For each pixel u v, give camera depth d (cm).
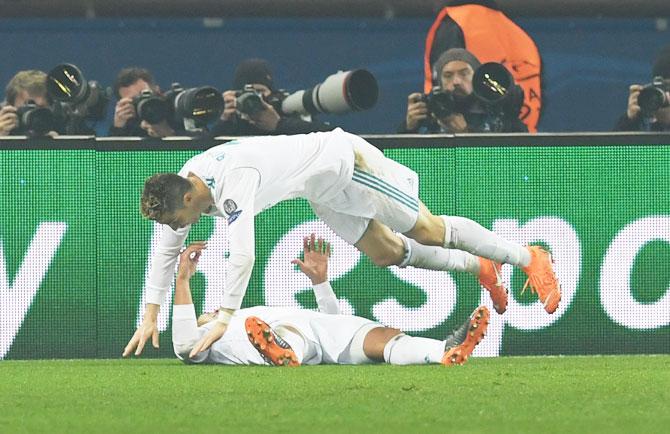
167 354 2198
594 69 3161
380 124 3127
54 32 3089
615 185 2194
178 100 2292
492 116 2344
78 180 2186
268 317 1966
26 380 1752
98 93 2338
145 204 1784
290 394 1520
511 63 2631
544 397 1476
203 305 2188
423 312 2194
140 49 3120
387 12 3098
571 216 2194
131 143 2181
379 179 1888
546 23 3153
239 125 2392
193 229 2188
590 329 2198
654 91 2386
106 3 3042
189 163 1830
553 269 2084
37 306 2189
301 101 2362
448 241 1981
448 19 2630
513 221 2189
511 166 2188
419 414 1323
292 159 1820
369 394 1511
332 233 2189
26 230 2183
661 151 2194
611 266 2195
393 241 2011
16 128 2292
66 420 1308
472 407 1380
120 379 1752
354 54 3147
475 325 1903
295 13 3084
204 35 3134
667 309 2202
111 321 2194
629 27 3153
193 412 1359
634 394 1511
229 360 1986
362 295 2194
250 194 1780
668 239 2194
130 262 2194
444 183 2183
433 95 2338
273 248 2192
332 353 1945
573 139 2189
